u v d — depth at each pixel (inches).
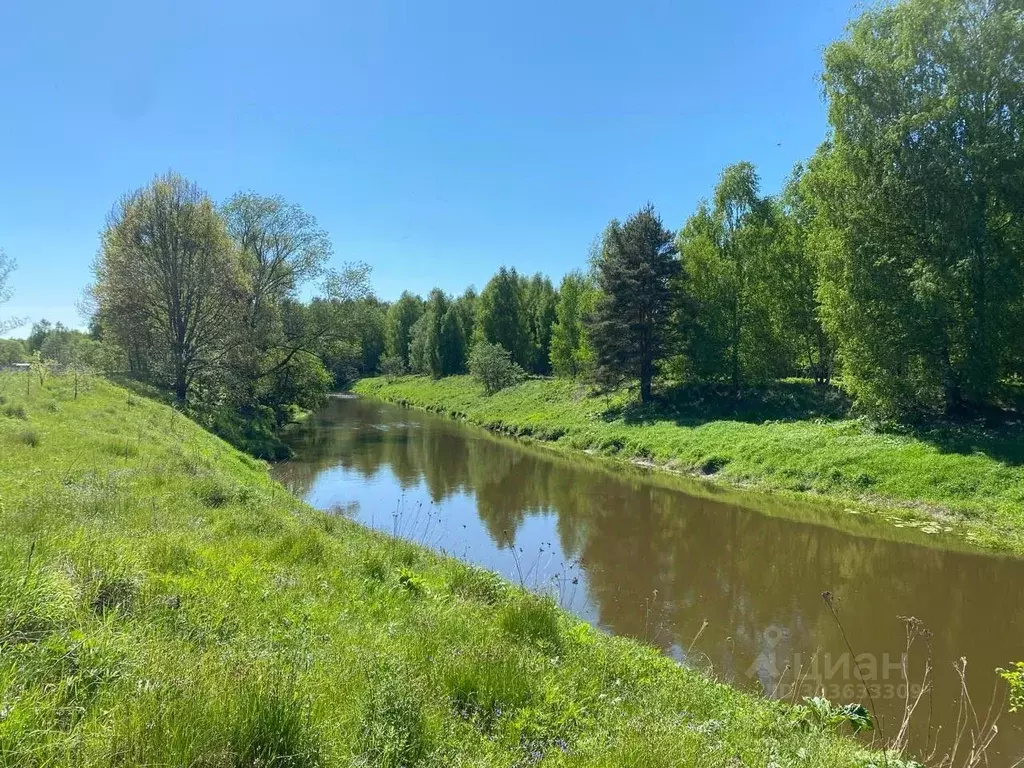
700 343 1339.8
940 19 791.1
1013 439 737.6
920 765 191.8
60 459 463.8
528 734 161.8
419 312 3526.1
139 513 340.8
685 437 1104.2
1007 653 368.8
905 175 818.2
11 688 120.9
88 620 164.2
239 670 139.1
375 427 1627.7
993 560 542.9
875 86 850.1
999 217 785.6
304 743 122.0
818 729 203.3
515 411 1734.7
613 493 833.5
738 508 746.2
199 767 109.5
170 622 184.9
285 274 1396.4
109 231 1175.6
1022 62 753.0
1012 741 274.7
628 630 401.7
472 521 682.8
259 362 1327.5
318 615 226.7
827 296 928.3
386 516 681.6
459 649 208.5
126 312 1144.8
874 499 728.3
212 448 772.6
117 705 121.3
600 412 1440.7
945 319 785.6
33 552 193.2
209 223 1178.0
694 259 1391.5
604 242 1610.5
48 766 103.8
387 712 143.8
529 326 2704.2
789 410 1155.9
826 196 912.3
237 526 362.0
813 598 462.9
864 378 888.9
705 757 155.2
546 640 246.8
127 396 942.4
